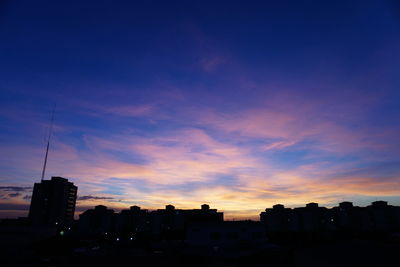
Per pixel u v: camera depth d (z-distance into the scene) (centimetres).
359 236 5512
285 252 3206
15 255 3438
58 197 10056
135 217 10269
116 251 4188
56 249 4241
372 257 1608
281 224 9869
